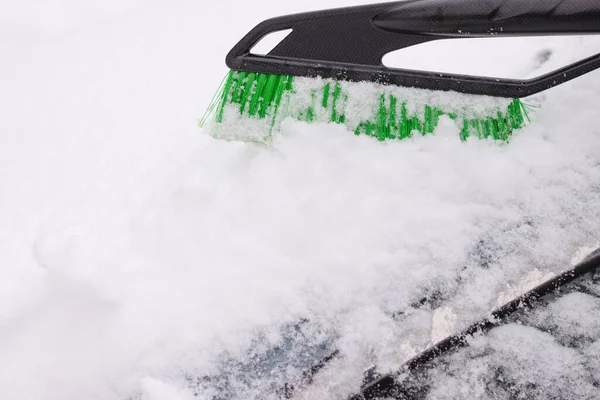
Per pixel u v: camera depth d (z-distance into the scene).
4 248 1.27
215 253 0.84
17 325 0.85
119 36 2.05
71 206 1.34
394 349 0.74
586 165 0.87
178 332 0.76
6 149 1.56
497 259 0.79
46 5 2.19
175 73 1.84
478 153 0.90
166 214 0.92
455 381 0.74
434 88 0.93
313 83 0.96
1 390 0.75
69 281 0.88
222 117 0.99
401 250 0.80
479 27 0.86
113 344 0.77
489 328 0.76
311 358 0.73
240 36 2.00
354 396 0.71
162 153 1.46
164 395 0.70
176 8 2.17
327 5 2.11
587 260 0.78
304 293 0.78
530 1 0.83
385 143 0.93
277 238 0.83
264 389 0.71
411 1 0.90
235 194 0.91
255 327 0.76
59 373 0.75
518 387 0.74
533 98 1.10
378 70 0.93
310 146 0.92
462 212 0.83
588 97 0.95
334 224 0.83
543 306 0.78
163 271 0.84
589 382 0.74
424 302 0.77
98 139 1.55
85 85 1.81
